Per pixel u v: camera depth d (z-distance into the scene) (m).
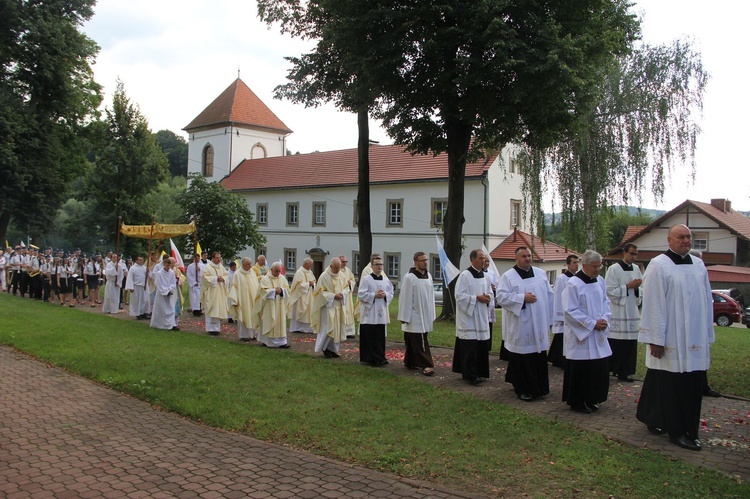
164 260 15.84
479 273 9.52
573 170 28.34
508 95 14.84
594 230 29.16
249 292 14.55
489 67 14.57
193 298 19.83
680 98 27.86
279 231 48.94
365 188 20.56
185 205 30.98
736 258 40.66
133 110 42.97
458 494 5.10
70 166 43.41
